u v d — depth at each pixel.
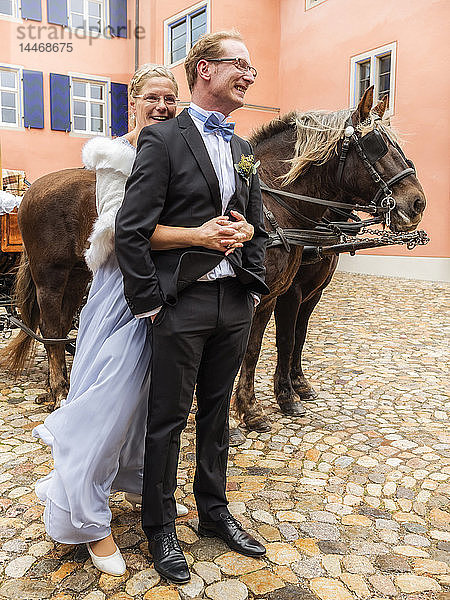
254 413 3.94
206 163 2.17
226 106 2.23
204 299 2.23
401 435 3.93
